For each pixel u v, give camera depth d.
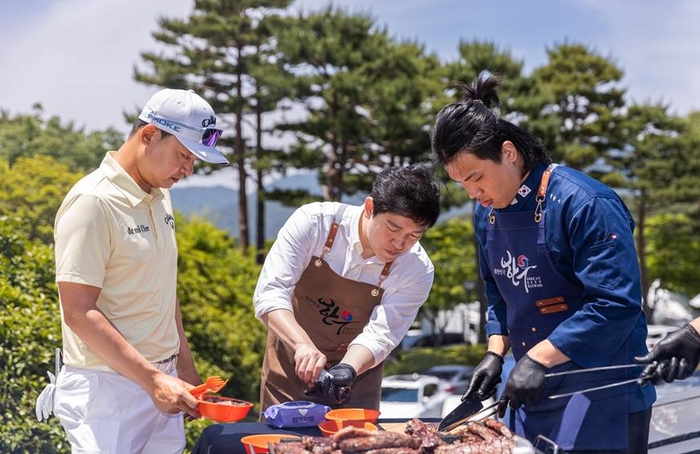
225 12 24.27
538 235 2.53
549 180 2.51
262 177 24.70
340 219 3.03
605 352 2.40
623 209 2.47
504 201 2.56
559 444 2.46
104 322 2.56
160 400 2.54
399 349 26.58
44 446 4.32
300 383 3.17
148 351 2.77
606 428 2.45
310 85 21.17
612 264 2.37
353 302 3.08
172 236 2.89
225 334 8.40
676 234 33.97
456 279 31.41
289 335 2.81
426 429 2.35
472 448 2.15
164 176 2.70
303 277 3.09
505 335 2.87
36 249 5.10
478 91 2.62
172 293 2.88
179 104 2.67
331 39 20.89
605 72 29.80
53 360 4.48
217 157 2.70
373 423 2.62
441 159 2.55
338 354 3.17
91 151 23.33
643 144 29.77
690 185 29.64
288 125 23.12
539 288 2.57
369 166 23.25
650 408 2.59
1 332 4.39
